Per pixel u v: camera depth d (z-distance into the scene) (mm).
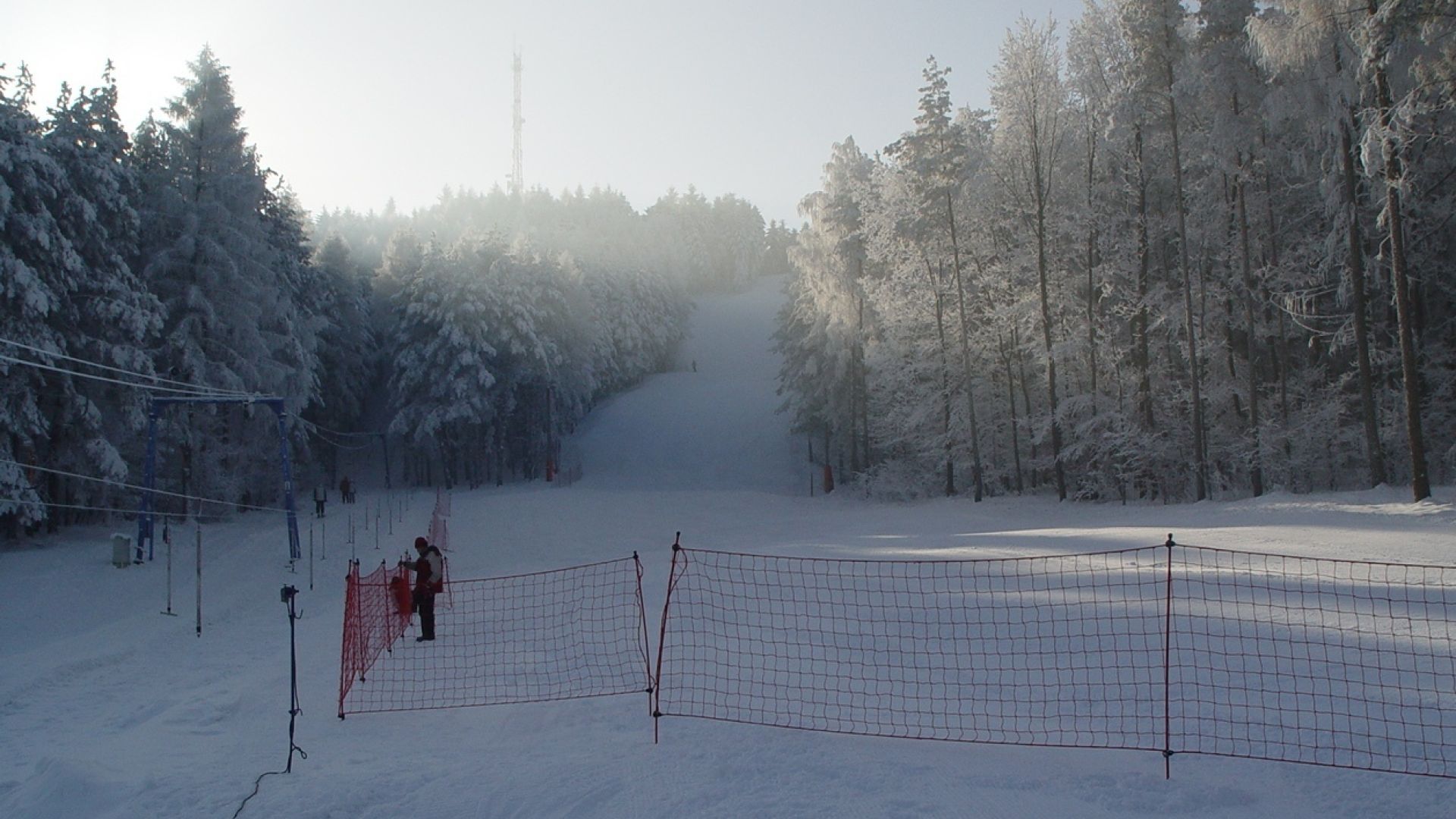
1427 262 27812
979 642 9859
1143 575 13266
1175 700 7398
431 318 55625
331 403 61406
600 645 11234
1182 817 5426
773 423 67188
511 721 8109
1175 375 32531
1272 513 22406
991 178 35031
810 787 6012
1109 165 32562
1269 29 22422
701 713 7891
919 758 6547
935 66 35562
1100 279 32500
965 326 36562
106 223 30203
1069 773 6141
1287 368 30859
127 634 15945
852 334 46156
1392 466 28219
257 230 37469
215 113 36688
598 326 74625
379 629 13344
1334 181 23578
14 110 26062
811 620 11688
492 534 38250
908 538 26172
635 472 59938
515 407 58250
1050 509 32344
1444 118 23000
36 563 24031
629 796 5910
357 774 6656
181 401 26688
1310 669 7941
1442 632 8859
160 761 7223
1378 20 19984
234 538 32562
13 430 24141
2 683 11766
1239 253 29531
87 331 28984
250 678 11336
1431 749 6160
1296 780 5832
